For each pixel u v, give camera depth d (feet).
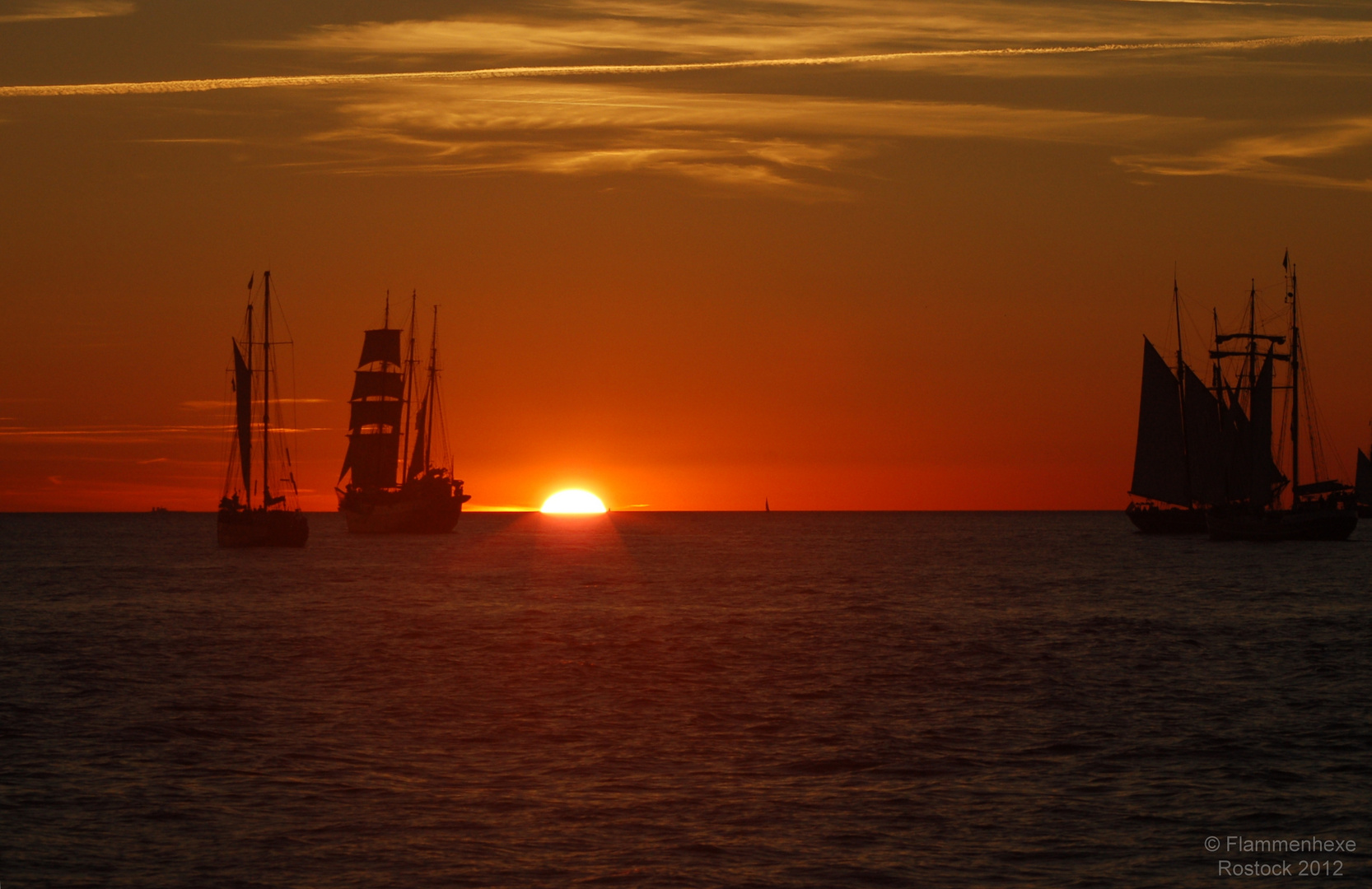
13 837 270.46
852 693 447.01
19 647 577.84
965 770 327.88
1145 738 365.61
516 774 323.78
